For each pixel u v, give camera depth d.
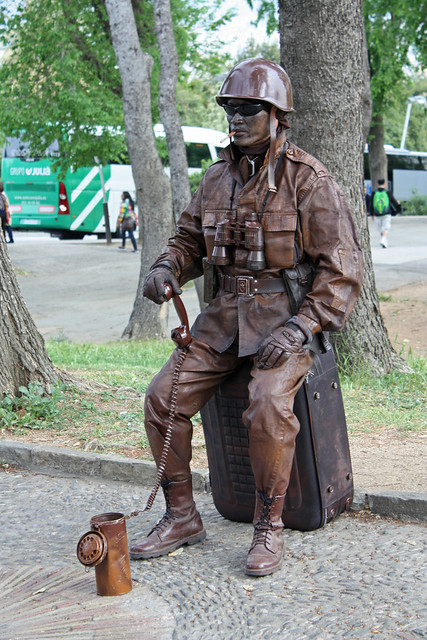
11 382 7.06
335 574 3.90
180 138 13.39
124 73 13.76
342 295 4.00
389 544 4.22
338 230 4.02
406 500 4.58
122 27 13.61
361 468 5.40
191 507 4.38
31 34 21.86
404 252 22.56
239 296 4.18
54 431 6.62
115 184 33.06
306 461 4.29
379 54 26.36
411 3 20.92
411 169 46.41
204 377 4.27
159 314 14.12
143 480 5.56
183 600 3.74
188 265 4.50
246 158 4.15
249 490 4.55
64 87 21.88
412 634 3.29
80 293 20.34
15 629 3.55
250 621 3.48
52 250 27.81
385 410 6.93
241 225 4.10
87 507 5.15
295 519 4.41
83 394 7.41
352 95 7.78
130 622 3.56
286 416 3.91
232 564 4.09
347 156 7.84
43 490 5.52
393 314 13.69
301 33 7.65
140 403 7.35
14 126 22.84
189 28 23.67
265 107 4.00
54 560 4.31
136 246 27.70
